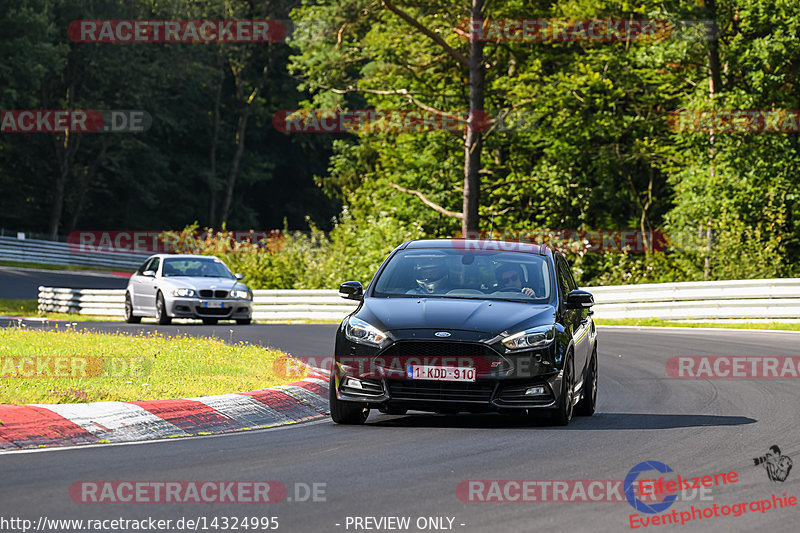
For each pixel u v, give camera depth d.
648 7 144.25
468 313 39.03
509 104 158.38
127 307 105.75
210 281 99.88
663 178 167.75
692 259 129.62
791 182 127.19
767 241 125.38
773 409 44.19
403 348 38.03
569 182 161.50
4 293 166.38
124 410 37.06
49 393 39.81
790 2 127.31
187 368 50.78
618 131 156.38
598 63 155.00
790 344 73.12
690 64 138.25
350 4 151.00
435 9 153.38
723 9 135.12
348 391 38.78
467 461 31.00
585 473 29.17
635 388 52.66
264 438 35.62
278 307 123.56
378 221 149.00
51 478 27.53
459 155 171.00
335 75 159.50
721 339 78.88
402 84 167.38
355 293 42.06
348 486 27.02
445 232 171.50
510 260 43.34
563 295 42.50
